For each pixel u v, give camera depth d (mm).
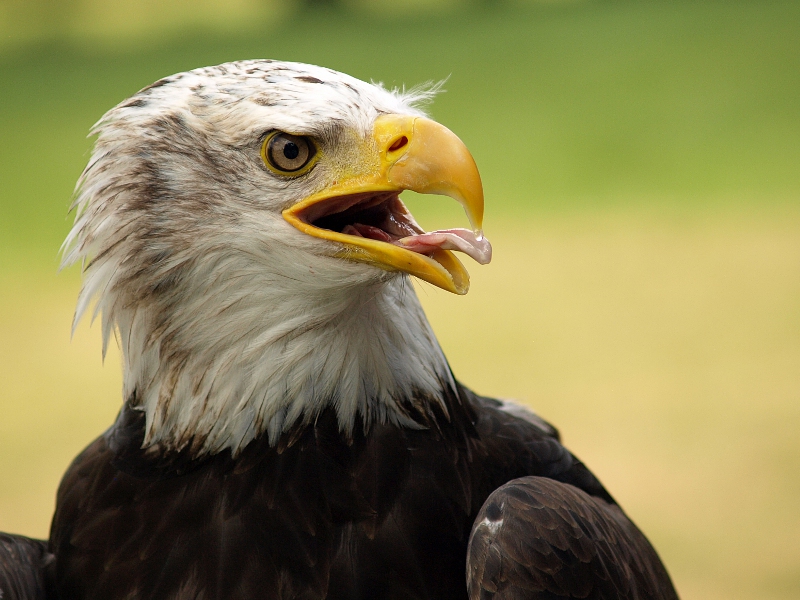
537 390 15648
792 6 39844
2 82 39438
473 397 5727
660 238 21250
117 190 4965
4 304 20141
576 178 25047
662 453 13914
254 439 4996
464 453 5230
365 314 4984
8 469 14375
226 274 4906
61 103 35031
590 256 20828
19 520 13258
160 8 52062
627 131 28266
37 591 5250
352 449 5016
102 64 41156
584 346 17062
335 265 4840
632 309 18344
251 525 4898
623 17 42062
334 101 4855
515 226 22328
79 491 5258
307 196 4867
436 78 34656
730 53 34875
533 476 5246
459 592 4934
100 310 5109
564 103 31188
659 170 25297
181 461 5043
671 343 16984
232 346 4941
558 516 4879
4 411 16062
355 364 4992
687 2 43125
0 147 29734
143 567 4914
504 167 26141
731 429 14336
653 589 5445
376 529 4895
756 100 29922
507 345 17172
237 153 4859
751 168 24828
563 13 44344
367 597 4805
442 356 5352
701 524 12445
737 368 16031
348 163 4859
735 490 12984
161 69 38875
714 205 22922
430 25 44500
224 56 39938
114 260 4992
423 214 23266
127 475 5117
